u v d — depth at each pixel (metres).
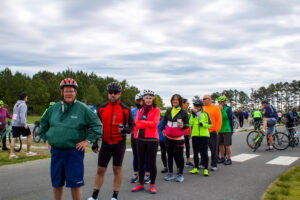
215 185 5.25
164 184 5.33
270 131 10.18
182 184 5.33
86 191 4.80
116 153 4.07
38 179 5.62
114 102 4.04
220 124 6.68
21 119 7.86
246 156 8.79
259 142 10.00
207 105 6.84
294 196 4.35
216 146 6.71
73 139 3.14
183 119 5.54
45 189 4.91
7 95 68.19
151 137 4.75
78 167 3.19
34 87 73.88
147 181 5.44
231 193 4.71
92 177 5.86
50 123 3.22
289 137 10.59
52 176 3.20
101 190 4.86
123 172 6.41
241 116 23.44
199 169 6.83
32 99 70.50
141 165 4.86
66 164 3.16
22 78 78.44
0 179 5.60
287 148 10.90
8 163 7.19
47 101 73.44
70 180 3.14
